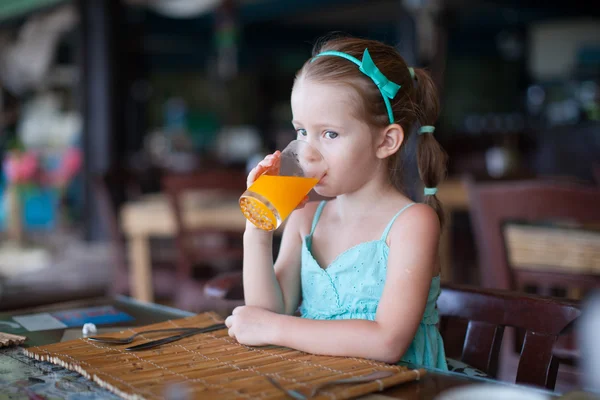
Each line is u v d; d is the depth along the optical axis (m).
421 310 1.00
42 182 7.18
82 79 6.39
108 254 5.75
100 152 6.35
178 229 2.71
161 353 0.93
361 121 1.07
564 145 6.84
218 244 3.05
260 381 0.80
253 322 1.00
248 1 8.62
